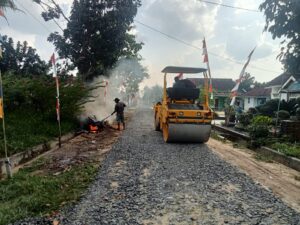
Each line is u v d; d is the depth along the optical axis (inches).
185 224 191.3
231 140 606.9
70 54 804.6
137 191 249.9
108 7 783.1
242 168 345.4
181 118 476.1
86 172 306.0
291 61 215.6
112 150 424.2
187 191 252.7
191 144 495.2
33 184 262.1
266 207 222.1
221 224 192.1
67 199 230.5
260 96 1582.2
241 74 648.4
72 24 780.0
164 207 217.3
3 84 552.1
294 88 909.2
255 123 540.7
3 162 319.9
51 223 189.6
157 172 308.8
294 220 200.4
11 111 564.1
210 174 305.7
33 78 612.1
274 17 209.0
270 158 413.7
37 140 431.8
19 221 192.4
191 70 550.3
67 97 580.1
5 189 253.4
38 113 579.2
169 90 538.0
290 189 275.3
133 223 190.9
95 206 217.0
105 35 781.9
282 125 510.6
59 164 348.2
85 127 644.1
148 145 470.0
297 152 388.2
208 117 478.6
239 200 235.0
